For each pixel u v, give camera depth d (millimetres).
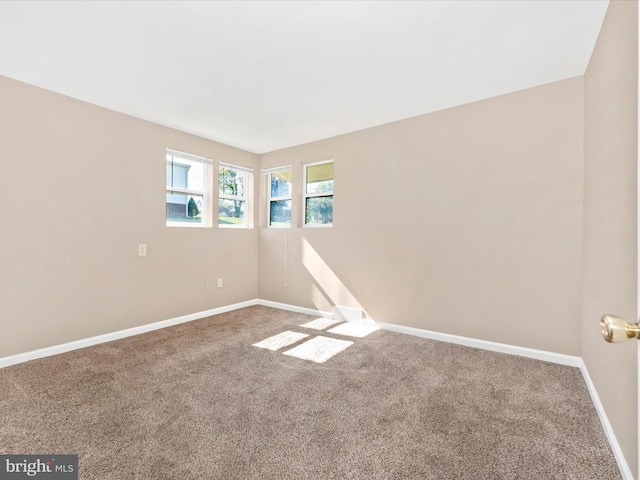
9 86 2422
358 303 3598
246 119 3268
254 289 4559
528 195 2623
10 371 2338
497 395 2029
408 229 3238
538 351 2602
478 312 2865
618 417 1454
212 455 1476
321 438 1604
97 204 2932
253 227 4531
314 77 2434
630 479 1266
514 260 2689
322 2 1643
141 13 1727
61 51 2084
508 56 2160
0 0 1611
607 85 1711
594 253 2000
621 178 1459
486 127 2799
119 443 1551
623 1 1426
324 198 4016
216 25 1829
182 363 2516
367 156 3508
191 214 3818
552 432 1656
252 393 2049
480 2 1657
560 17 1771
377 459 1461
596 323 1931
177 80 2473
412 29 1874
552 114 2518
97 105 2916
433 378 2268
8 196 2428
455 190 2959
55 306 2682
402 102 2871
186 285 3697
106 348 2834
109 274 3023
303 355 2695
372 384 2178
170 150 3527
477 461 1447
